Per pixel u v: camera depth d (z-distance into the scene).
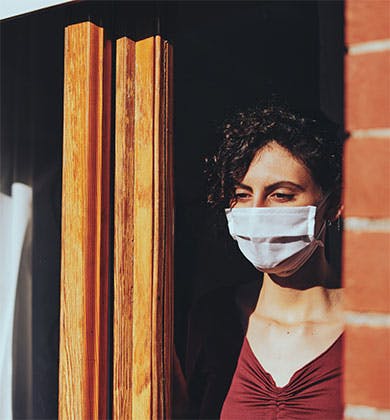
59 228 1.98
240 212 1.70
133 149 1.58
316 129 1.71
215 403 1.76
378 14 1.01
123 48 1.58
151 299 1.54
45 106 1.99
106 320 1.60
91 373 1.56
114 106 1.62
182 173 1.94
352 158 1.02
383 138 1.00
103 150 1.59
